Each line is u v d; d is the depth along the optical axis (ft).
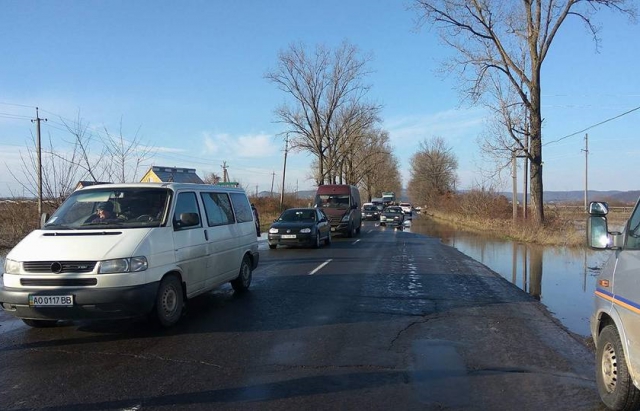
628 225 13.06
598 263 46.65
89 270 18.47
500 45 74.95
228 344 18.83
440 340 19.72
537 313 25.07
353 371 15.93
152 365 16.34
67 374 15.44
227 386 14.51
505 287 32.83
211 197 26.73
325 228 65.41
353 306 26.02
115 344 18.75
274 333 20.47
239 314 23.90
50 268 18.58
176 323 21.86
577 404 13.41
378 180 311.47
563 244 66.08
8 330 20.79
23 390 14.11
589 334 21.11
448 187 269.03
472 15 74.59
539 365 16.76
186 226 23.02
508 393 14.17
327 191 87.56
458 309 25.67
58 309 18.31
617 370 12.53
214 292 29.84
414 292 30.40
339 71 159.12
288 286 32.17
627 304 11.91
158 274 20.10
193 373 15.58
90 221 21.48
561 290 32.22
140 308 19.04
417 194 304.30
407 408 13.05
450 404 13.35
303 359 17.08
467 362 16.99
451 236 85.92
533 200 75.82
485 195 126.41
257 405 13.17
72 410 12.76
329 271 39.52
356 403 13.35
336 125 170.40
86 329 20.90
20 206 51.98
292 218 63.21
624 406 12.38
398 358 17.33
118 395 13.76
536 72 73.67
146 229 20.59
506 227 88.28
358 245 66.33
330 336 20.08
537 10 72.33
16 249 19.47
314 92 158.81
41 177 46.11
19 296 18.40
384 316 23.79
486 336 20.43
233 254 27.86
